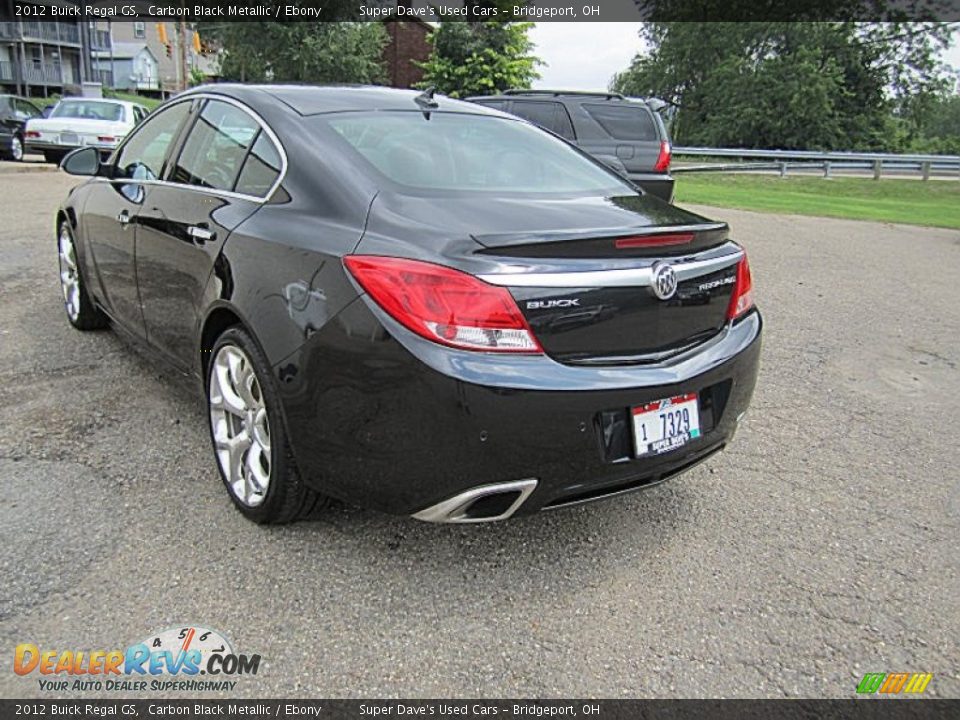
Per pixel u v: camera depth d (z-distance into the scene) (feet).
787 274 26.32
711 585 8.76
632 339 8.01
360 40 110.42
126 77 206.18
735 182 69.92
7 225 27.76
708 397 8.79
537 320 7.41
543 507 7.97
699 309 8.67
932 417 14.10
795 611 8.38
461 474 7.43
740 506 10.59
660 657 7.59
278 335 8.25
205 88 12.03
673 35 148.05
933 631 8.17
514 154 10.61
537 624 7.97
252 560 8.68
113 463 10.65
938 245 34.60
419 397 7.29
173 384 13.48
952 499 11.02
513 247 7.42
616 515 10.18
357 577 8.52
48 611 7.67
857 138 129.08
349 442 7.81
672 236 8.27
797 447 12.58
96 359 14.60
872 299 23.08
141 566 8.45
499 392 7.22
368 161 9.16
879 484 11.39
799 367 16.55
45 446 11.02
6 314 17.15
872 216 45.83
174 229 10.71
